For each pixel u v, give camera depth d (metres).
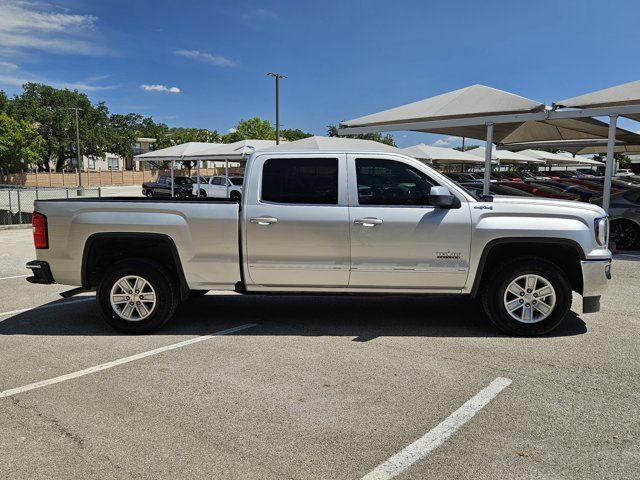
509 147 26.02
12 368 4.47
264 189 5.20
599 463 2.98
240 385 4.08
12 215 20.62
